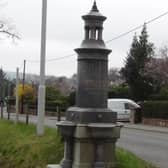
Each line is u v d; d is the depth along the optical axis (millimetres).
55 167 11570
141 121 38906
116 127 10750
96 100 10797
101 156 10586
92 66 10750
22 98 51969
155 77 58219
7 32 30969
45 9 18234
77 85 10977
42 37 18203
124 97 56250
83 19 11023
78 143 10633
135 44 60562
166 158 14648
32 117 40844
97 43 10781
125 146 18438
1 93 66500
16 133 20078
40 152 14492
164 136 24594
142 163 11758
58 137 14711
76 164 10633
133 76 58688
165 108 35500
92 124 10516
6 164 16266
